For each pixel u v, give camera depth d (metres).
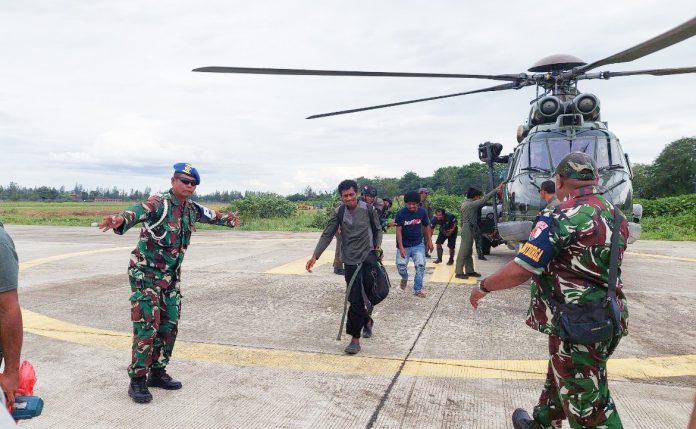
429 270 9.38
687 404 3.38
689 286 7.69
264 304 6.39
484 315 5.86
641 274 8.88
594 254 2.16
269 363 4.21
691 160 59.12
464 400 3.47
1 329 1.75
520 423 2.79
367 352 4.50
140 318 3.43
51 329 5.17
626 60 3.07
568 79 8.07
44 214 49.47
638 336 5.02
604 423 2.19
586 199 2.27
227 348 4.61
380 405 3.39
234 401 3.46
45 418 3.17
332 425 3.10
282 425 3.10
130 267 3.51
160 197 3.49
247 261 10.47
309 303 6.45
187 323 5.46
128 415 3.23
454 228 10.00
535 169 7.44
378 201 8.80
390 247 13.84
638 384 3.74
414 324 5.45
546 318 2.30
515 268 2.24
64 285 7.61
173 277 3.60
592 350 2.16
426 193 10.19
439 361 4.25
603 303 2.13
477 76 7.77
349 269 4.46
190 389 3.66
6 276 1.74
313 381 3.81
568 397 2.22
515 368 4.09
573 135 7.52
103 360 4.26
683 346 4.69
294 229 24.33
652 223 22.95
